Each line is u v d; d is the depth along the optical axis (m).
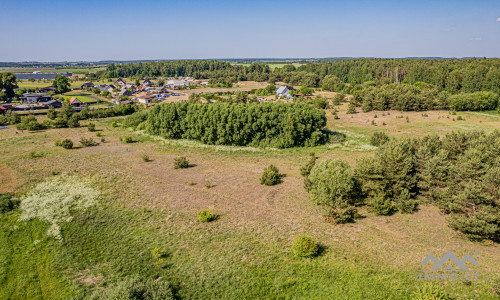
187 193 35.97
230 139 59.12
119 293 18.12
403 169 31.48
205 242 25.89
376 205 29.83
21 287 21.19
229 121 57.75
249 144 59.38
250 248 24.92
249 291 20.44
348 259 23.17
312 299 19.67
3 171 42.12
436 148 38.31
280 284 20.92
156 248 24.12
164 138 64.38
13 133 66.25
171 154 53.00
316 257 23.55
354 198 33.09
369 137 63.91
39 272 22.70
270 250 24.59
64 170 43.28
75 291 20.53
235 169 45.09
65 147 54.28
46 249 25.41
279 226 28.31
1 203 32.09
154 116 66.19
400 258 23.14
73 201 33.75
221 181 39.91
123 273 22.25
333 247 24.78
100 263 23.59
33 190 36.22
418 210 31.09
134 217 30.38
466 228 24.48
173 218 30.02
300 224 28.62
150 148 56.69
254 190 36.78
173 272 22.33
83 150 54.12
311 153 51.56
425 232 26.77
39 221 29.66
